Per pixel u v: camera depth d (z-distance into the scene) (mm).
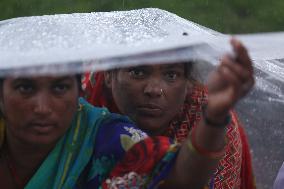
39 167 2234
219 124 1905
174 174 2072
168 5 6852
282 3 6938
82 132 2246
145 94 2520
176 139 2697
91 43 1854
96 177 2225
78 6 7016
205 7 6809
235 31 6609
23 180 2279
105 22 2262
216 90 1843
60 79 2049
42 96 2047
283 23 6766
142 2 7051
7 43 1938
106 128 2256
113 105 2756
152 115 2541
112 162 2215
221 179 2771
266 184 3258
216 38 1965
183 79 2553
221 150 1993
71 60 1684
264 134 3195
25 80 2027
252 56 2109
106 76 2742
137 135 2248
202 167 1993
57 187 2207
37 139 2094
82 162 2219
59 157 2227
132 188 2139
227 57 1811
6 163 2277
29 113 2055
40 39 1938
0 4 6953
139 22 2322
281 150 3215
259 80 2965
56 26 2137
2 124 2242
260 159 3246
